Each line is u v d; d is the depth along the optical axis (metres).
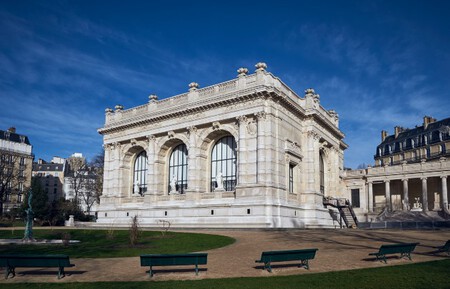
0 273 17.30
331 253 21.17
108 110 63.47
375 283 13.78
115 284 14.53
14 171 90.75
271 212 42.16
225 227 44.34
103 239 32.50
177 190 54.81
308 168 50.88
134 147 59.44
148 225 52.88
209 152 51.47
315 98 54.44
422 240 27.06
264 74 45.97
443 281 13.75
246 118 45.91
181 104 53.00
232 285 13.88
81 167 103.25
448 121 84.06
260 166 43.50
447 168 61.66
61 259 15.75
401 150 95.12
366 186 70.62
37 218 70.88
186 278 15.40
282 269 16.80
